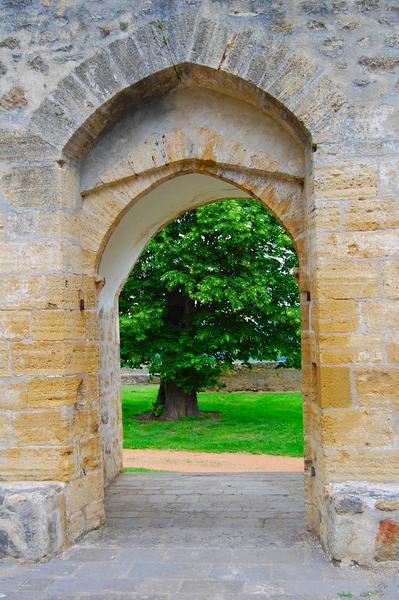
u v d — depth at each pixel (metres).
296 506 6.22
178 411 15.11
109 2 5.15
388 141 4.78
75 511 5.14
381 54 4.85
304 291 5.22
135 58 5.08
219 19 5.01
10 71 5.21
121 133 5.41
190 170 5.43
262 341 14.04
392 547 4.49
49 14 5.20
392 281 4.71
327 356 4.75
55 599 4.08
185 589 4.18
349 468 4.70
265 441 11.99
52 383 5.01
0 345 5.07
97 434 5.52
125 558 4.78
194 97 5.33
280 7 4.97
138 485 7.24
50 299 5.05
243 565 4.59
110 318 7.68
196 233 12.77
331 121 4.83
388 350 4.70
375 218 4.75
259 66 4.94
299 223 5.26
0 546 4.77
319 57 4.89
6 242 5.11
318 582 4.25
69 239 5.23
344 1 4.92
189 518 5.89
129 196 5.45
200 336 13.34
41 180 5.12
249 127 5.27
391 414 4.68
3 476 5.02
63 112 5.14
